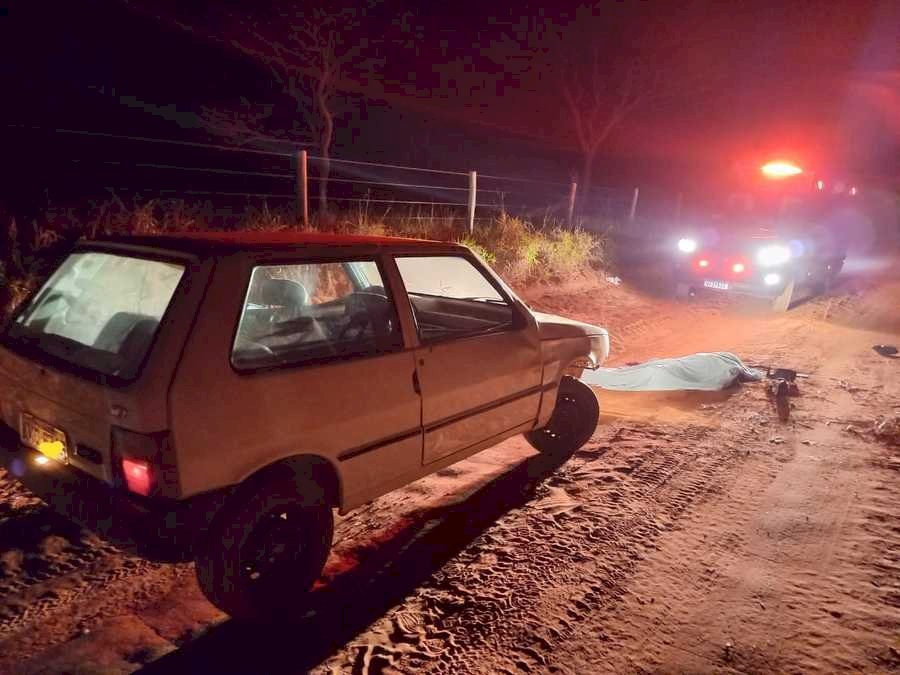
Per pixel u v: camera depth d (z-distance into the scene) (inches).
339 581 119.9
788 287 398.6
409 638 104.0
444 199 649.6
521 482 162.6
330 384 108.5
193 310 95.2
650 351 300.7
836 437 196.2
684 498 154.1
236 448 96.3
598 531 137.3
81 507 97.0
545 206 686.5
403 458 123.8
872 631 107.7
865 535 138.9
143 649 101.3
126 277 109.0
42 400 105.0
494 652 100.8
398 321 122.2
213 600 101.8
